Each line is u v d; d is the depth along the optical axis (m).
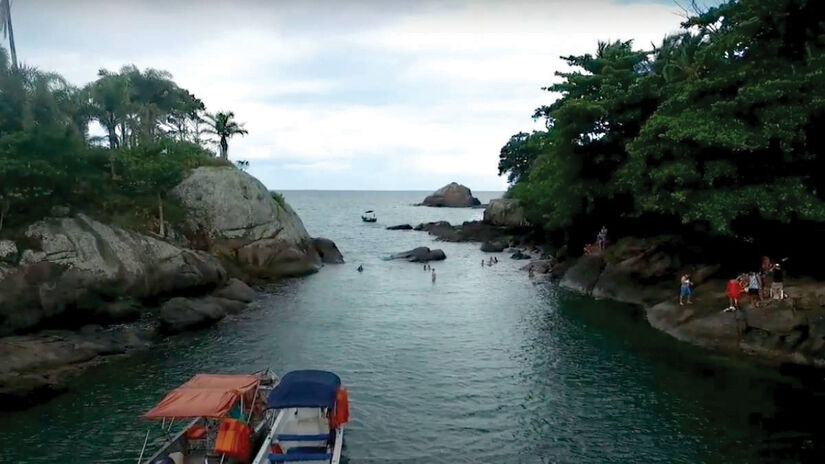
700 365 28.44
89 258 36.66
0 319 30.47
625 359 29.92
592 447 20.39
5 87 44.53
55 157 38.50
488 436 21.38
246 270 55.00
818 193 34.69
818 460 18.92
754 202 33.16
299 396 19.67
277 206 63.03
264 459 18.41
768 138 31.69
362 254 77.62
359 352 31.89
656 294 42.16
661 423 22.12
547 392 25.67
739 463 18.95
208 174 58.09
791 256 37.34
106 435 21.53
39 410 23.77
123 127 65.44
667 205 38.47
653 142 38.31
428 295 48.78
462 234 95.12
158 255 41.53
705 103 36.09
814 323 27.84
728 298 34.53
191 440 19.81
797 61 33.94
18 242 34.34
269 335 35.28
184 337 34.62
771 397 24.12
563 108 47.31
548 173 60.34
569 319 39.16
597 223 59.06
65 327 33.62
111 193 45.62
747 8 34.50
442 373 28.41
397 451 20.19
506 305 44.41
